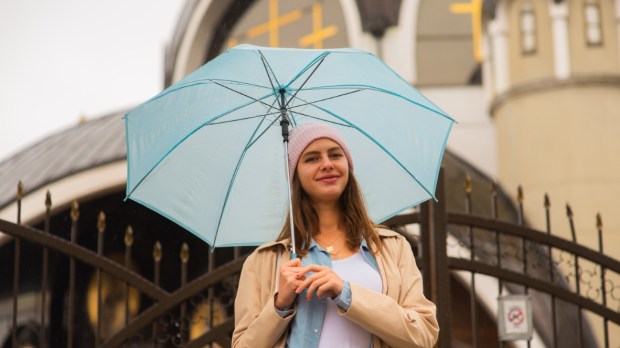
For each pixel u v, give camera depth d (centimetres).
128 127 331
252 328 290
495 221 589
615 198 1702
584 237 1689
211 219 334
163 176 332
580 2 1781
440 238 563
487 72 1862
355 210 311
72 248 538
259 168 337
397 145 335
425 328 293
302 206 313
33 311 1591
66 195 1507
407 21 1944
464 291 1480
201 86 333
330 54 324
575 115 1738
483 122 1855
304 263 303
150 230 1616
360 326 292
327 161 308
